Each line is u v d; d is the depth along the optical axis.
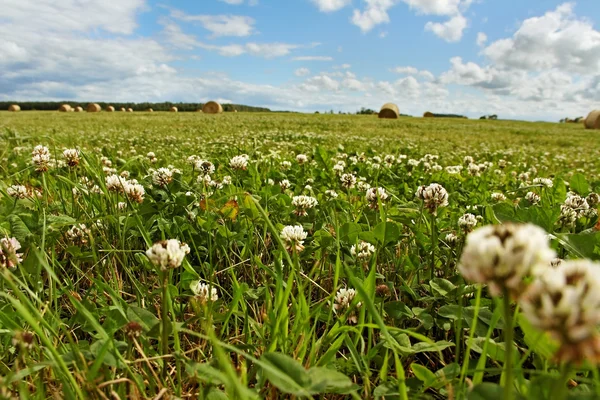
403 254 2.78
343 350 1.91
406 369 1.82
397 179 5.62
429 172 6.84
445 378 1.42
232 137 14.74
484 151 13.84
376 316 1.35
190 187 3.61
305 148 11.30
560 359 0.77
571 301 0.74
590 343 0.75
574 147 18.66
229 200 3.02
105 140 12.31
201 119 31.89
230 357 1.83
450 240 2.73
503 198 4.40
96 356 1.42
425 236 2.78
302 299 1.79
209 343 1.84
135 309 1.69
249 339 1.78
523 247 0.81
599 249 2.11
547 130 33.12
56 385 1.54
